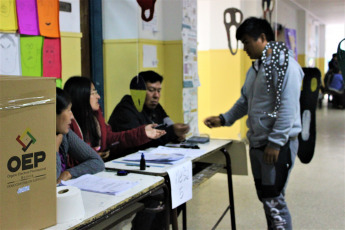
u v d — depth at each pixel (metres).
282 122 2.19
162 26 3.37
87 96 2.21
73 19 2.57
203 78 5.94
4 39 2.07
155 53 3.26
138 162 1.98
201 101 5.99
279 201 2.31
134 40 3.00
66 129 1.66
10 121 1.00
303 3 8.38
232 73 5.75
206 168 2.57
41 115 1.08
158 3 3.26
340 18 11.37
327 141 6.42
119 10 3.01
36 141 1.08
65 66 2.51
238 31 2.38
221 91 5.85
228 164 2.58
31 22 2.21
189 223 3.02
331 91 11.11
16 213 1.04
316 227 2.93
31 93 1.05
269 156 2.24
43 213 1.12
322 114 10.00
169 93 3.43
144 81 2.75
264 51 2.26
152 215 2.25
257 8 5.86
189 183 2.01
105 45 3.08
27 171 1.06
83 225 1.20
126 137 2.47
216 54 5.82
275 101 2.26
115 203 1.35
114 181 1.61
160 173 1.79
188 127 2.56
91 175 1.71
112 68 3.09
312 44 10.78
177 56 3.37
